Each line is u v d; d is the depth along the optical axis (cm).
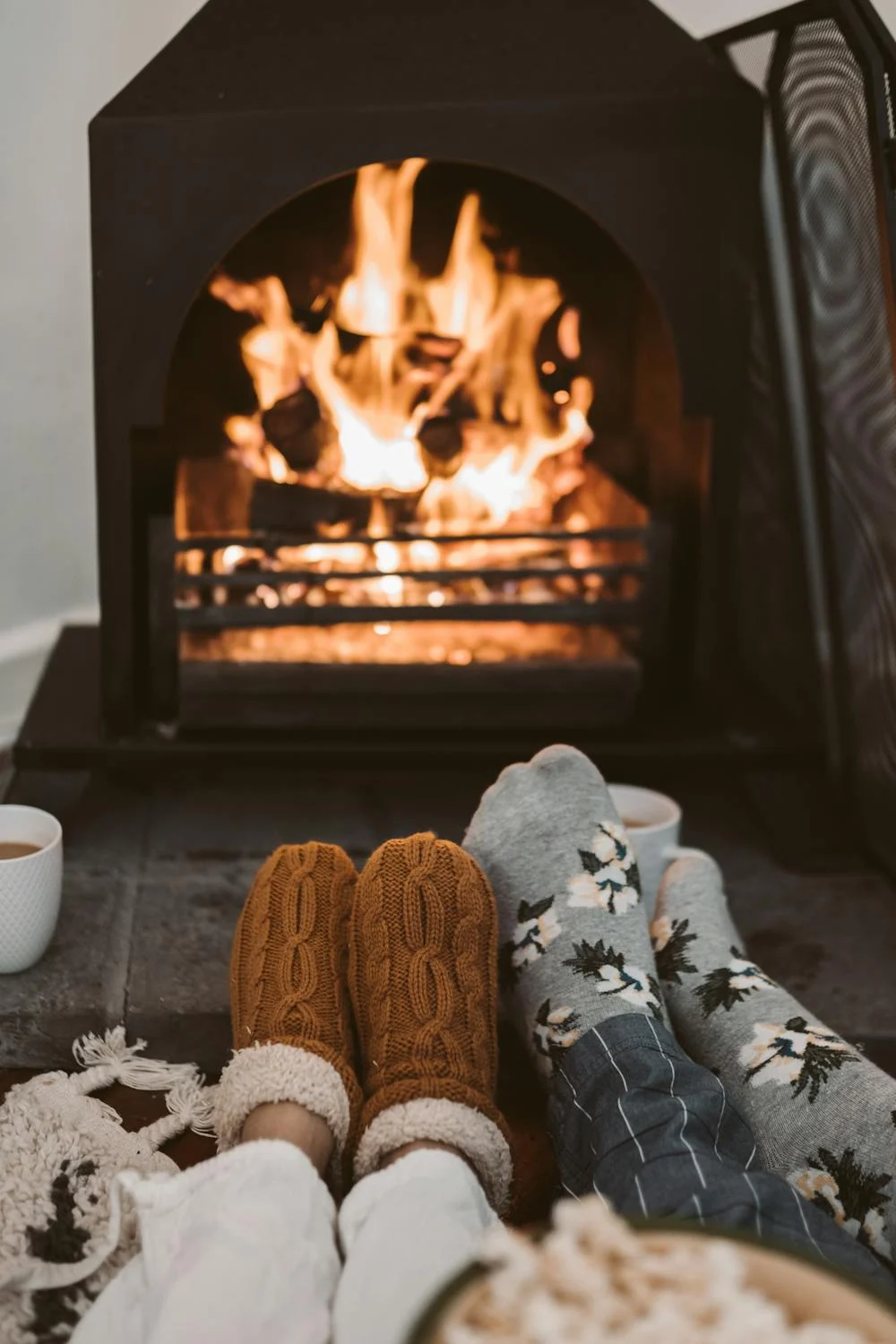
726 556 142
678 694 155
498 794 119
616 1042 95
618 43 127
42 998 116
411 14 126
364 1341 69
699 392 135
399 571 140
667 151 128
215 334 144
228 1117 91
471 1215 79
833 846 142
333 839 143
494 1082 101
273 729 144
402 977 102
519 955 110
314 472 142
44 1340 83
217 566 142
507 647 147
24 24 152
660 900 119
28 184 158
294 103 124
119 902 130
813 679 151
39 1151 98
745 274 132
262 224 142
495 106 125
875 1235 86
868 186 120
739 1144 89
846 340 130
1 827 120
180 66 124
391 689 142
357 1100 94
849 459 133
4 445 166
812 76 128
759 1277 56
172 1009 116
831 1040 98
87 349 166
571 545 144
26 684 175
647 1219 57
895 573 127
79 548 174
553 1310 49
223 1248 73
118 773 155
